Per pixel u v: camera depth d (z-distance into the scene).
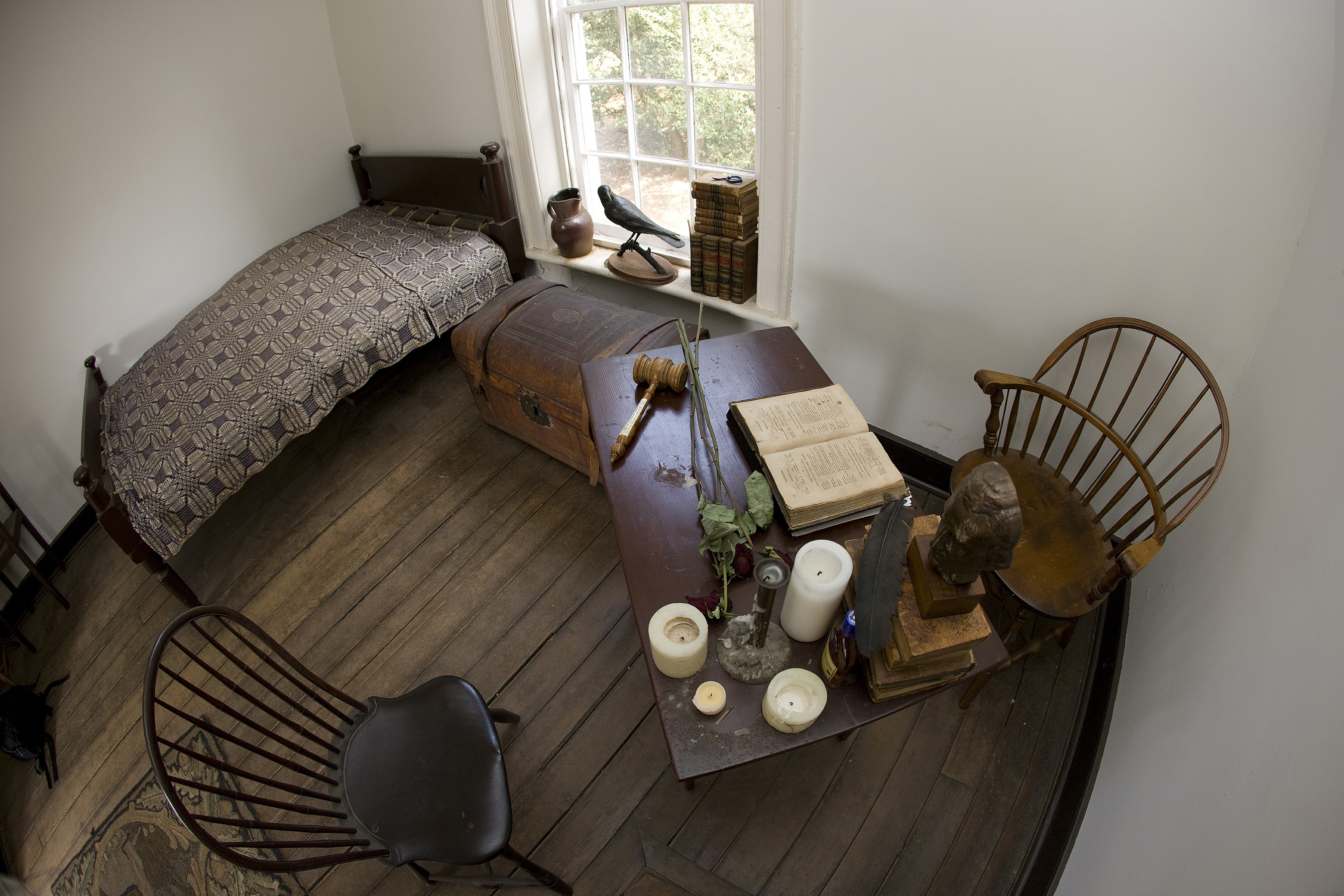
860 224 1.97
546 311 2.38
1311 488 1.02
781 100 1.88
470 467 2.54
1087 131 1.49
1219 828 0.91
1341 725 0.74
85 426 2.23
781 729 1.01
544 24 2.41
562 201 2.61
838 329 2.25
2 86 2.11
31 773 1.85
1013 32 1.47
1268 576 1.07
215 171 2.73
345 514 2.39
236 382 2.21
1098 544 1.59
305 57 2.87
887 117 1.75
